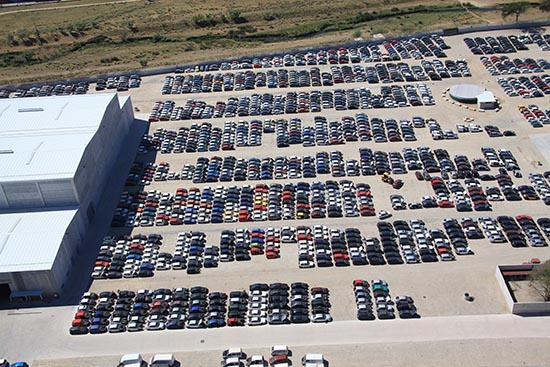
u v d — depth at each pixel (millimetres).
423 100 187125
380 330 111188
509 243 130500
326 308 116500
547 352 105000
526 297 116000
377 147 166500
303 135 172750
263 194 149625
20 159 139125
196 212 145500
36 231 127188
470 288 119438
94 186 148000
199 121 184875
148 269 128125
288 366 103812
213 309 117188
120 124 173250
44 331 115250
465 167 154125
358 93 193125
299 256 129625
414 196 146750
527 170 153500
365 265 126812
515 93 187625
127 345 111188
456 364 103625
